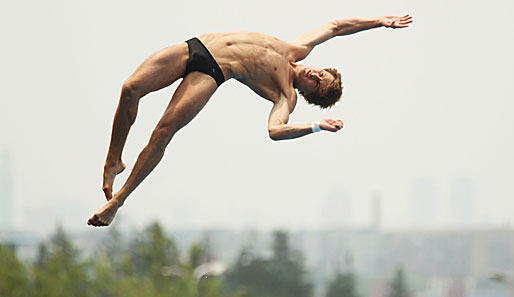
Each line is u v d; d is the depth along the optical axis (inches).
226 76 1163.9
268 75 1181.7
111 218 1122.0
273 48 1189.7
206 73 1147.9
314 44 1241.4
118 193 1122.7
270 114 1178.0
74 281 3671.3
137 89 1115.9
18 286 3467.0
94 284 3730.3
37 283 3580.2
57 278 3627.0
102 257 4020.7
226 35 1178.6
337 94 1227.2
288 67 1203.2
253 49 1173.1
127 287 3730.3
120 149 1143.0
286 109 1180.5
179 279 3941.9
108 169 1142.3
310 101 1238.3
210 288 4099.4
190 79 1143.0
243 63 1167.6
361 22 1266.0
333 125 1125.7
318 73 1212.5
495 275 4581.7
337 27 1264.8
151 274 4013.3
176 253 4121.6
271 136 1151.6
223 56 1160.8
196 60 1144.2
